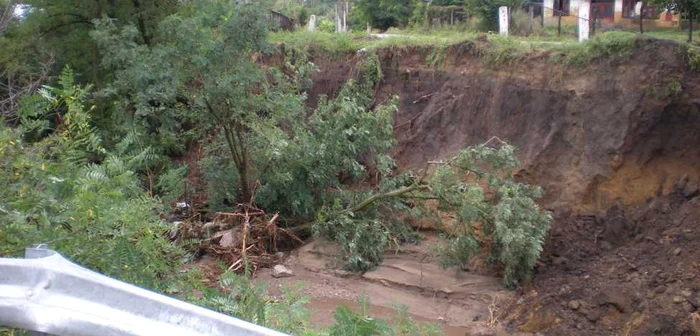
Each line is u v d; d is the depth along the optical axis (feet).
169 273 17.85
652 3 46.93
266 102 37.63
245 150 39.68
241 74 35.68
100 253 15.49
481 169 38.17
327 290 34.78
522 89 41.27
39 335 9.64
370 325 15.44
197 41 34.50
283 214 41.55
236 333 9.21
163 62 34.60
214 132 41.63
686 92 35.83
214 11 35.45
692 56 35.86
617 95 37.68
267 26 36.19
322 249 38.91
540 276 34.55
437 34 58.08
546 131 39.75
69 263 10.11
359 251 37.60
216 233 38.32
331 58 51.13
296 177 39.99
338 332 15.24
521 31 54.65
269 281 34.91
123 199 17.70
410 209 38.45
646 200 36.11
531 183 38.99
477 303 33.81
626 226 35.63
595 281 32.89
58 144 17.89
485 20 60.95
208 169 40.78
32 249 10.62
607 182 37.04
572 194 37.58
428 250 37.45
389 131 39.81
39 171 15.98
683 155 36.11
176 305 9.44
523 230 32.71
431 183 35.73
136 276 15.72
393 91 47.83
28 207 15.01
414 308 33.55
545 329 30.99
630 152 36.96
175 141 41.96
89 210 15.61
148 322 9.37
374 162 41.83
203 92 35.91
